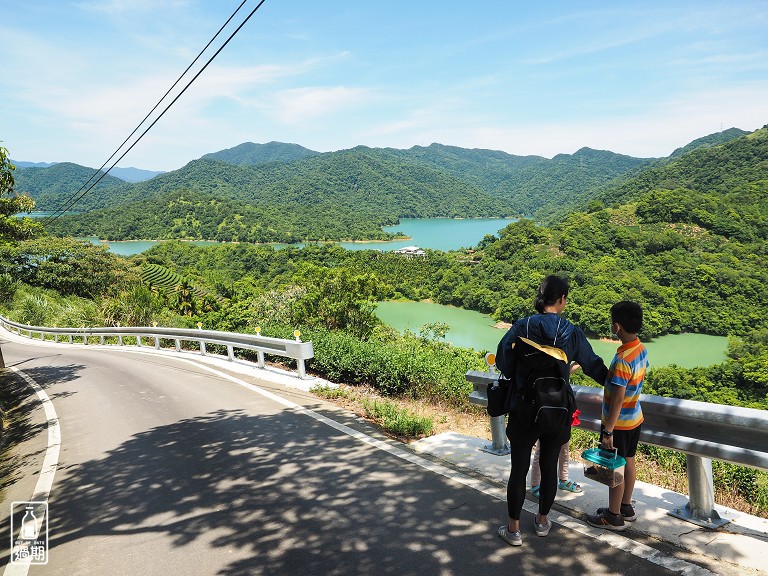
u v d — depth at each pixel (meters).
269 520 3.59
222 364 11.25
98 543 3.53
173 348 17.94
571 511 3.29
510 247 134.38
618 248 121.88
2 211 16.20
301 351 8.35
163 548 3.35
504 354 2.92
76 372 12.84
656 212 138.25
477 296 108.12
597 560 2.73
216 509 3.86
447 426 5.69
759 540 2.77
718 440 2.81
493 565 2.78
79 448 6.04
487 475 4.00
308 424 5.84
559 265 110.88
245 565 3.04
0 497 4.77
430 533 3.19
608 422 2.83
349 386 7.89
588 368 2.91
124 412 7.62
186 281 39.94
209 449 5.31
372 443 5.00
